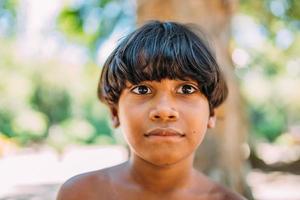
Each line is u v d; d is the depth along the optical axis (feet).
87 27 28.86
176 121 3.72
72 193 4.46
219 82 4.27
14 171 35.19
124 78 3.90
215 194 4.32
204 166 14.78
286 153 45.37
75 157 44.45
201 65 3.98
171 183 4.17
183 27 4.31
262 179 33.22
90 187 4.43
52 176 32.68
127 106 3.84
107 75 4.26
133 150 4.12
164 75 3.80
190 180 4.25
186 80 3.87
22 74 63.41
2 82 61.05
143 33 4.10
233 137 15.42
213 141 14.84
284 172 36.32
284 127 72.54
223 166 14.93
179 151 3.74
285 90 77.56
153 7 14.48
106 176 4.43
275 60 49.32
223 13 15.38
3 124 56.90
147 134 3.71
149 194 4.19
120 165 4.48
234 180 15.35
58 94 65.67
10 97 60.23
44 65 65.57
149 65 3.81
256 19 37.93
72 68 66.39
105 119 62.13
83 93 65.92
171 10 14.44
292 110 79.00
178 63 3.85
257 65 50.88
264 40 45.68
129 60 3.91
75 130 60.13
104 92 4.42
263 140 63.77
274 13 35.78
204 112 3.98
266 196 27.09
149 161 3.83
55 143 55.01
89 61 59.36
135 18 14.93
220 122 14.92
